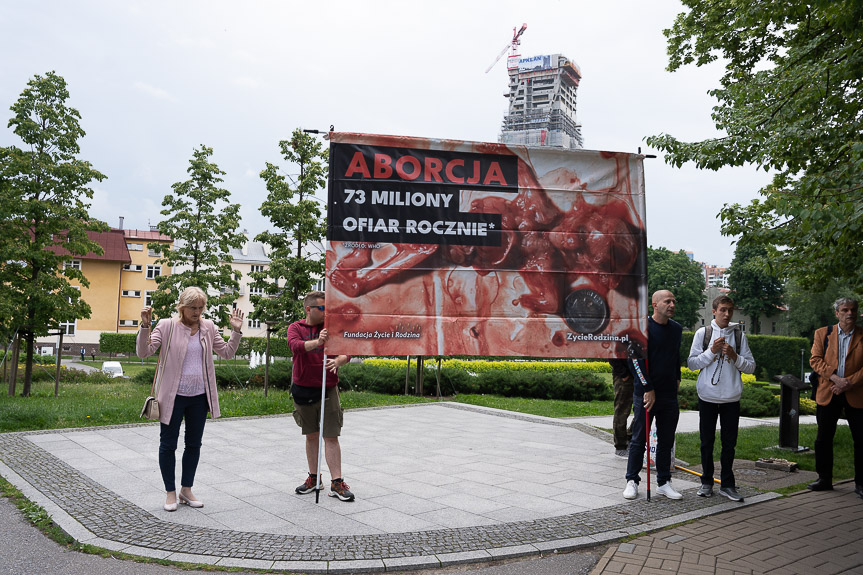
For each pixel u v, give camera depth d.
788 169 9.59
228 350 5.82
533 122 193.00
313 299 6.05
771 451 9.16
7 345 19.61
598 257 6.45
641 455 6.25
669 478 6.26
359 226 6.01
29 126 16.09
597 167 6.52
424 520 5.29
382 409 14.77
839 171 7.07
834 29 8.20
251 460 7.86
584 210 6.46
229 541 4.61
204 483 6.55
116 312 60.19
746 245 9.77
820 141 8.77
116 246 60.69
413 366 21.33
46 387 18.86
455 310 6.13
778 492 6.54
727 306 6.34
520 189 6.35
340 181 6.01
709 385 6.23
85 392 16.91
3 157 16.23
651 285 64.88
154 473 6.84
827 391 6.70
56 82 16.61
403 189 6.11
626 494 6.16
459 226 6.20
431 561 4.29
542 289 6.31
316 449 6.18
